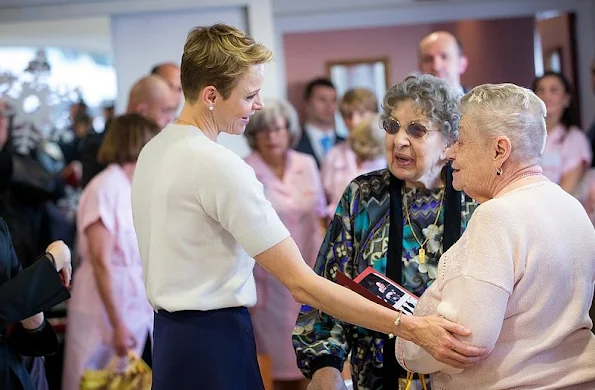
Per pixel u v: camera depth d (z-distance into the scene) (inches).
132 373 167.0
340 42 301.0
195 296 92.0
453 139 102.4
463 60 189.3
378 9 286.0
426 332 85.3
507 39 297.1
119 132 167.9
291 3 287.0
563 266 84.2
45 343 106.9
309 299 90.6
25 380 104.0
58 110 240.2
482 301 82.0
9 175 187.3
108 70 269.1
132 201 96.9
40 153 247.1
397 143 101.7
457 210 103.3
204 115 93.6
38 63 237.9
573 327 85.0
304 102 300.7
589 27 281.6
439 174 105.0
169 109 191.8
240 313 94.8
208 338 92.4
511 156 86.7
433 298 88.6
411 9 286.0
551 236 84.1
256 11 239.1
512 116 86.1
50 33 260.8
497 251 82.5
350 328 105.7
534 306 84.0
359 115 249.6
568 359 85.6
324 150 270.7
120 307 165.0
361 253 105.7
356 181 108.3
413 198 105.4
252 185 90.9
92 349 167.3
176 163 91.5
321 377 100.0
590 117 283.4
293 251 91.0
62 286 99.7
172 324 93.3
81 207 167.0
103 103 270.1
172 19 240.5
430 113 100.8
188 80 93.0
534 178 87.4
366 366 105.0
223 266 92.5
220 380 92.3
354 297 89.7
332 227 107.7
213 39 91.7
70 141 263.4
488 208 84.2
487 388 85.3
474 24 297.4
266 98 207.3
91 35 265.1
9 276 100.8
